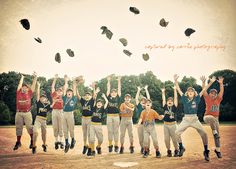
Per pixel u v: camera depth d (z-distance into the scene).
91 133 5.63
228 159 5.35
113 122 5.95
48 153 5.85
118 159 5.49
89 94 5.83
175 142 5.62
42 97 5.91
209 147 6.09
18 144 5.84
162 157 5.60
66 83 6.09
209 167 5.00
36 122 5.81
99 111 5.72
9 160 5.41
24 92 5.93
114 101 5.98
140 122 5.59
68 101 5.94
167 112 5.67
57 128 5.95
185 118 5.39
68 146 5.83
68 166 5.12
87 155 5.64
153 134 5.50
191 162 5.26
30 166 5.13
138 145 6.38
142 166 5.11
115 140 5.93
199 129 5.30
